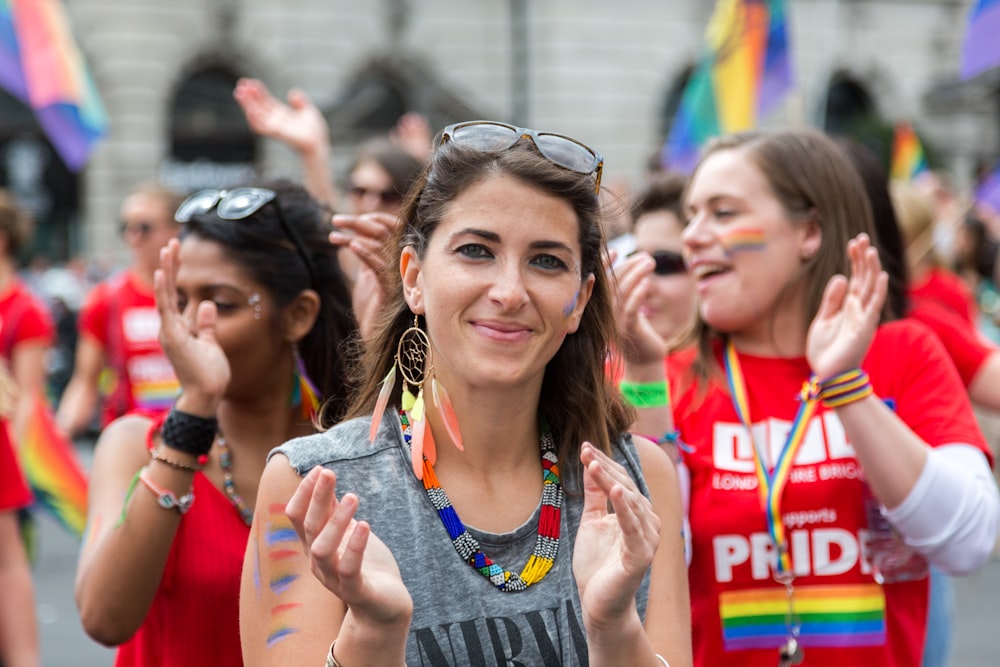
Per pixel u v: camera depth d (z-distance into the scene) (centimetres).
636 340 306
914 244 607
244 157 2570
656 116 2706
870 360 324
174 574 287
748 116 790
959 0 2936
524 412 231
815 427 316
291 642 215
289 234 309
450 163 225
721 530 313
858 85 2897
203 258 303
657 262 449
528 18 2656
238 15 2550
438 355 229
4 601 365
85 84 667
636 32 2684
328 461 222
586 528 217
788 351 329
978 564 304
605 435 240
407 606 199
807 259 329
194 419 279
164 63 2512
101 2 2472
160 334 281
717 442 321
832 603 309
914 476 294
